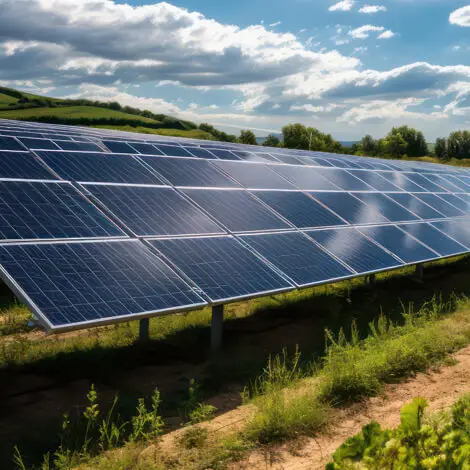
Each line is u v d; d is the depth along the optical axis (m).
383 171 24.61
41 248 9.09
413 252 15.66
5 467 6.93
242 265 11.19
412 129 152.50
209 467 6.95
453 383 10.06
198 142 24.28
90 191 11.78
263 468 6.99
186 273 10.15
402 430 4.52
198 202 13.28
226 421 8.45
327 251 13.37
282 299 16.38
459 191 26.64
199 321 13.98
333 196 17.83
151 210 11.98
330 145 130.88
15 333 13.62
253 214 13.84
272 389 9.17
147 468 6.71
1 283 18.23
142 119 181.50
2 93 196.88
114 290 8.87
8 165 11.63
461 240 18.69
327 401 9.16
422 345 11.56
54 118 163.88
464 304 15.77
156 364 10.98
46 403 8.99
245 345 12.22
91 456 7.26
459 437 4.50
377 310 15.59
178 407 9.06
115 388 9.76
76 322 7.86
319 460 7.20
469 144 140.12
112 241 10.15
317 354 11.73
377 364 10.33
